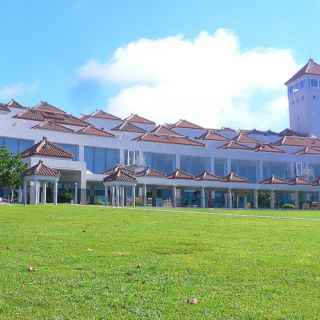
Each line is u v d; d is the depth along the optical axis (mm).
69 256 10703
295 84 93125
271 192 65438
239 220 24609
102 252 11398
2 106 58062
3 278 8367
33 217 23234
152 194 61906
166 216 26703
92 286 7953
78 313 6586
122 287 7930
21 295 7344
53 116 64625
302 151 71688
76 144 58688
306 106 89562
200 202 64875
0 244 12523
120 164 59562
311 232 18000
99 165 60156
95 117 71938
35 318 6359
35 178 43094
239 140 73688
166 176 58844
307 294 7723
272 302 7242
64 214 26031
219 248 12523
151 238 14625
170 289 7863
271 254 11570
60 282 8180
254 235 16375
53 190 47969
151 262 10133
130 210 32875
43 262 9930
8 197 49812
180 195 63781
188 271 9281
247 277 8844
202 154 66375
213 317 6512
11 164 43750
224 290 7887
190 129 75750
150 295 7484
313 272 9359
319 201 67625
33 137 55969
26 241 13250
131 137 64625
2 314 6488
